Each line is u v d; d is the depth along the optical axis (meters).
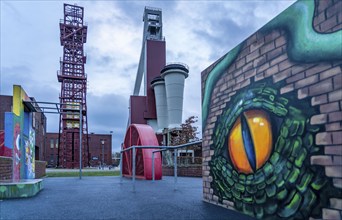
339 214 3.69
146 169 17.16
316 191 4.05
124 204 7.19
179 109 37.03
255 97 5.61
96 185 13.27
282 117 4.83
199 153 30.11
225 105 6.77
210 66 7.66
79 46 51.03
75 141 51.19
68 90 49.06
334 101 3.87
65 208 6.65
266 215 5.10
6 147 16.95
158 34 50.41
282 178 4.73
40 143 48.91
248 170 5.71
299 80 4.51
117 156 74.75
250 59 5.85
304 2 4.48
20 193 8.91
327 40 4.04
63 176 22.12
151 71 42.97
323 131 4.01
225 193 6.60
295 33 4.65
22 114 14.86
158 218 5.41
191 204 7.11
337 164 3.76
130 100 42.34
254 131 5.57
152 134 18.25
